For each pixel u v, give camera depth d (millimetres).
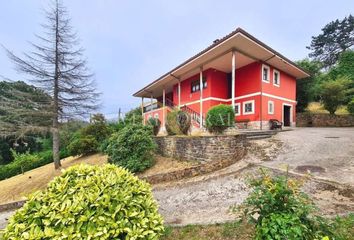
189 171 8188
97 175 2738
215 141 8617
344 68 22953
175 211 4949
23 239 2109
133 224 2336
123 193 2516
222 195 5633
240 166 7727
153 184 7957
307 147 9047
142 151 9867
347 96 19703
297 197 2475
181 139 9992
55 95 15383
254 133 11375
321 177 5770
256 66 15875
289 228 2127
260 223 2387
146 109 24922
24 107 15172
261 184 2609
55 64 15523
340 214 3744
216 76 17703
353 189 4918
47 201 2416
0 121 14773
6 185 14891
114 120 23375
